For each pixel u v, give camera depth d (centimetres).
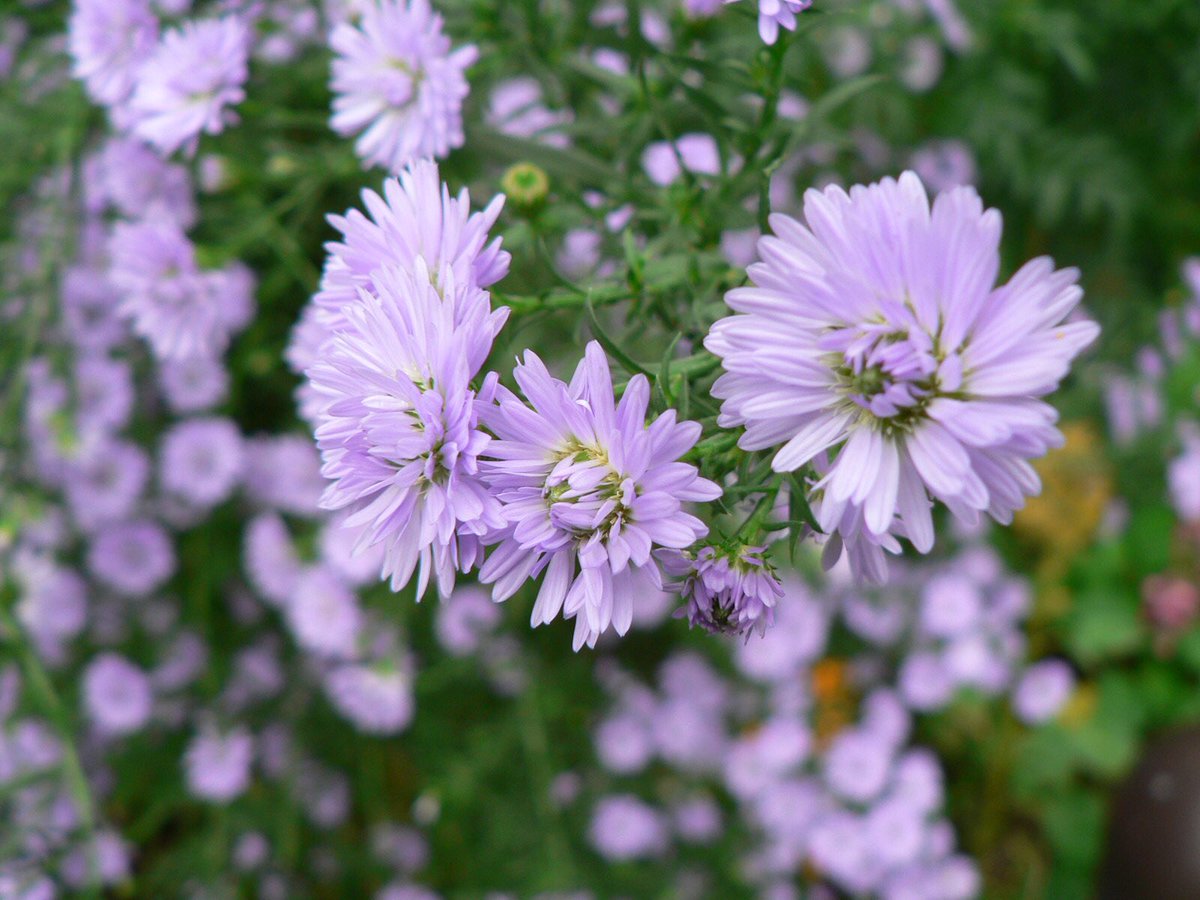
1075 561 45
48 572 36
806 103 36
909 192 15
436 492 16
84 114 30
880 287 15
